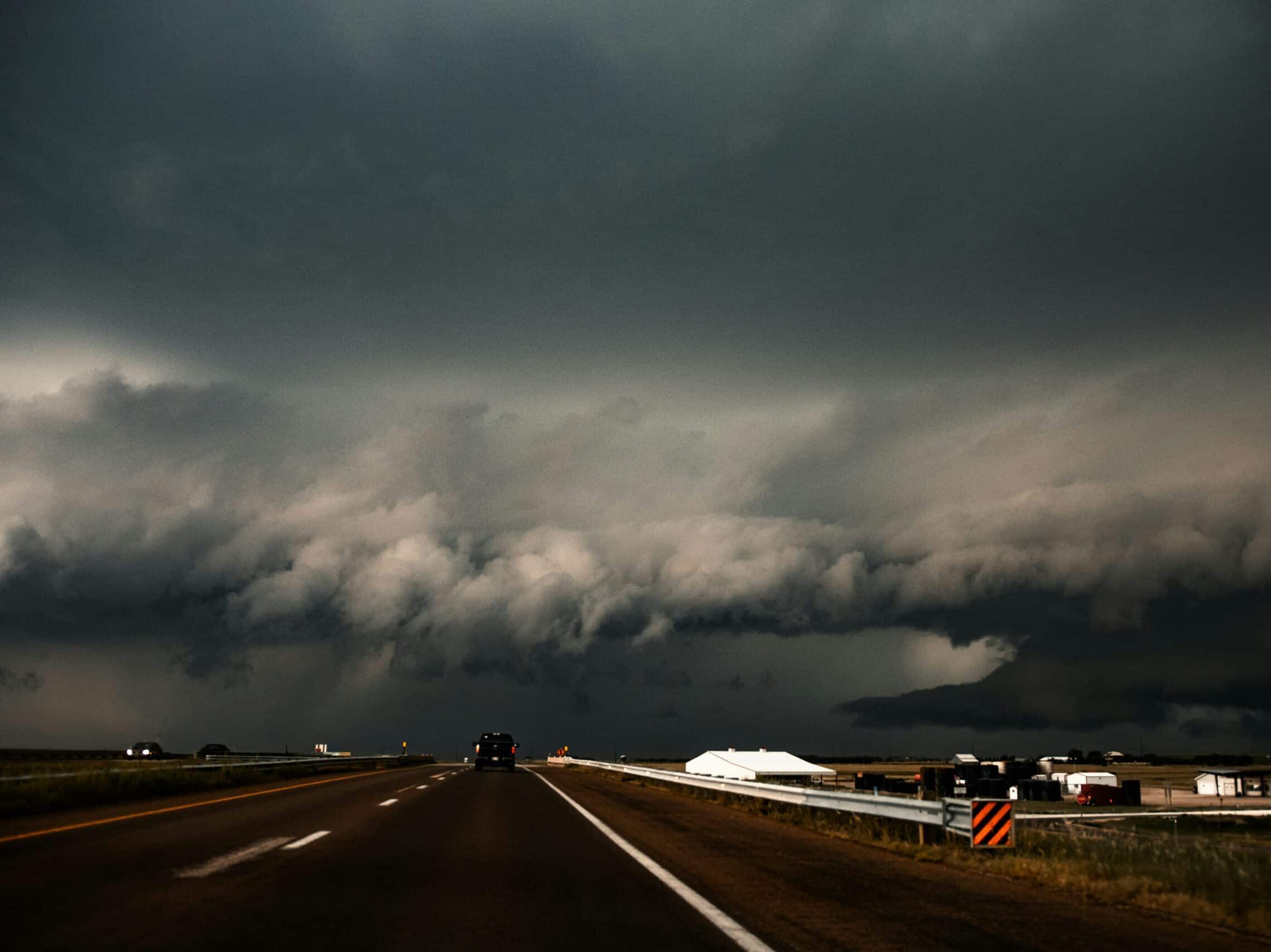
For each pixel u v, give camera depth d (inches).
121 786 1013.2
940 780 2701.8
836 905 406.6
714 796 1328.7
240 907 354.0
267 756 3243.1
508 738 2222.0
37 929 309.1
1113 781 3088.1
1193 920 395.2
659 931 337.7
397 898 388.5
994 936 346.6
